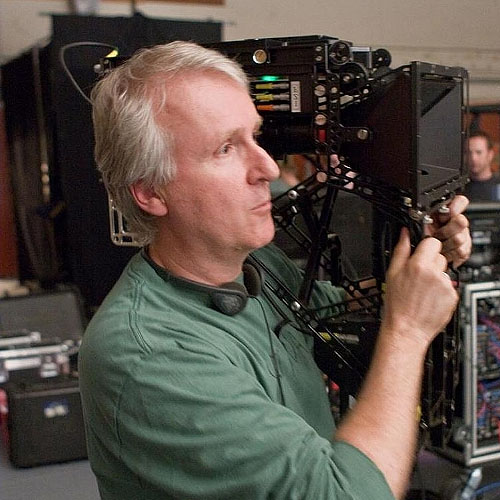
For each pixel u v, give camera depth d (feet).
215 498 2.64
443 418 3.37
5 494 6.04
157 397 2.70
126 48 6.75
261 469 2.59
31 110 10.88
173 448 2.66
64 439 6.59
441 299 2.90
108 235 8.65
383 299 3.40
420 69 2.94
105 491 3.08
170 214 3.00
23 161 11.37
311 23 14.12
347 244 5.03
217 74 2.96
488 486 6.62
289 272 3.77
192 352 2.77
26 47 12.66
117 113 2.95
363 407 2.74
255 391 2.78
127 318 2.88
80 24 8.66
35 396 6.50
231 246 3.01
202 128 2.87
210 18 12.68
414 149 2.95
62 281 10.04
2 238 12.50
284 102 3.28
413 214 2.99
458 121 3.43
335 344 3.51
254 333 3.21
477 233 6.45
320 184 3.46
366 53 3.40
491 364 6.44
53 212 9.96
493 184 7.84
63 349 7.40
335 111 3.14
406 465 2.67
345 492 2.52
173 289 3.08
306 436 2.67
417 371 2.82
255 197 2.99
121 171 3.00
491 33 15.42
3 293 9.43
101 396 2.83
